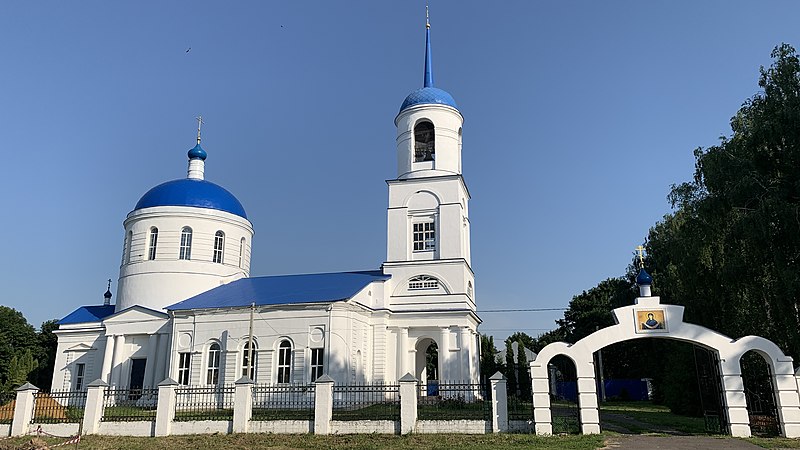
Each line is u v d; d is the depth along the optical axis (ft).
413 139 133.18
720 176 82.99
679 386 108.06
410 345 120.16
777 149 80.28
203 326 114.42
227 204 143.33
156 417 75.10
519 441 64.13
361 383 111.45
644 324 71.56
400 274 124.16
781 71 82.23
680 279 98.78
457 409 82.99
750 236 75.66
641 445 62.39
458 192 126.41
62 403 85.71
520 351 180.55
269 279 129.39
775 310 78.64
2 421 80.79
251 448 63.93
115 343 125.39
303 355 106.32
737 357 69.31
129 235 139.54
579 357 71.92
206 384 111.24
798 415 66.18
